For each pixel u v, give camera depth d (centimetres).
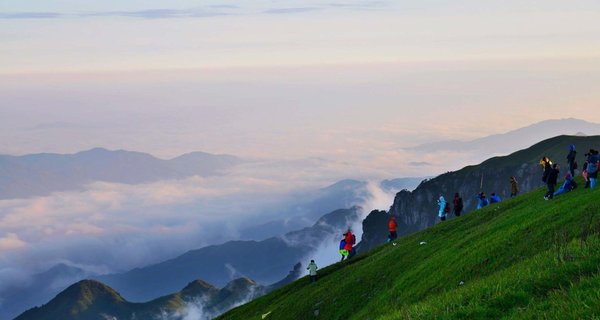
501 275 3066
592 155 5106
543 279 2503
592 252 2648
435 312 2653
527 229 4397
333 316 5644
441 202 7306
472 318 2391
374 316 4706
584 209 4172
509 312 2319
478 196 7538
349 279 6219
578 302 2034
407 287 4875
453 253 4953
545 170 5975
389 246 7119
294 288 7475
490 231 5062
